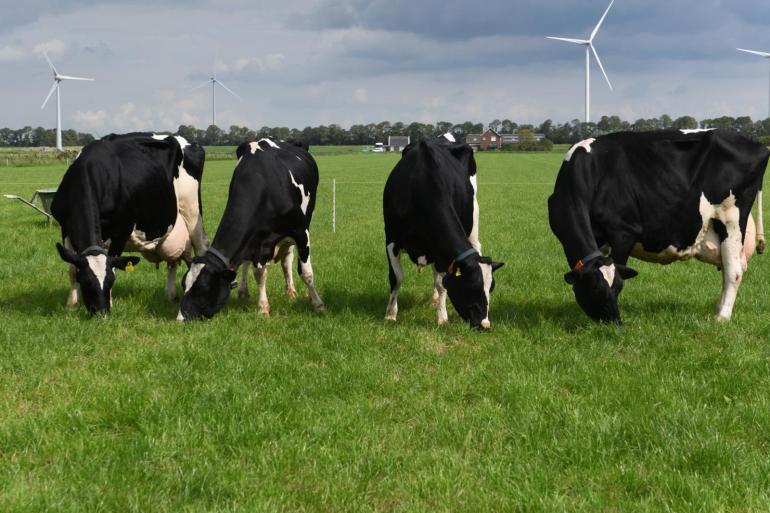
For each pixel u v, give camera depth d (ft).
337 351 23.67
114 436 16.90
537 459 15.74
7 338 23.72
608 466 15.38
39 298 31.14
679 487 14.23
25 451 15.83
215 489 14.21
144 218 29.17
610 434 16.70
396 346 24.57
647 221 26.37
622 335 24.86
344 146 546.26
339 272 38.91
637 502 13.87
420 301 32.45
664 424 17.26
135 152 29.14
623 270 25.48
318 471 15.17
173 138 31.91
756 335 25.54
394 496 14.35
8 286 33.65
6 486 14.07
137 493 13.83
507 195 98.02
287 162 30.07
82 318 26.84
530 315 29.40
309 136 593.83
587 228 25.82
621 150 26.58
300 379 20.66
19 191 97.25
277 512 13.50
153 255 31.50
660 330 25.77
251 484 14.49
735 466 15.19
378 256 44.04
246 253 27.61
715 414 17.94
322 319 27.71
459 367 22.47
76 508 13.29
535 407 18.49
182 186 31.71
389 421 18.24
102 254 26.37
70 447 15.89
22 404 18.94
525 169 191.72
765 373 21.22
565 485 14.73
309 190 31.58
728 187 26.40
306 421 17.56
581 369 21.52
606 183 26.27
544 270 39.32
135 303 29.89
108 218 27.81
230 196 28.04
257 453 15.85
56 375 20.97
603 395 19.35
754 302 30.60
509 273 38.68
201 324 26.25
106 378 20.52
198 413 17.79
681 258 27.45
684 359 22.44
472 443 16.70
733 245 27.02
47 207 57.62
